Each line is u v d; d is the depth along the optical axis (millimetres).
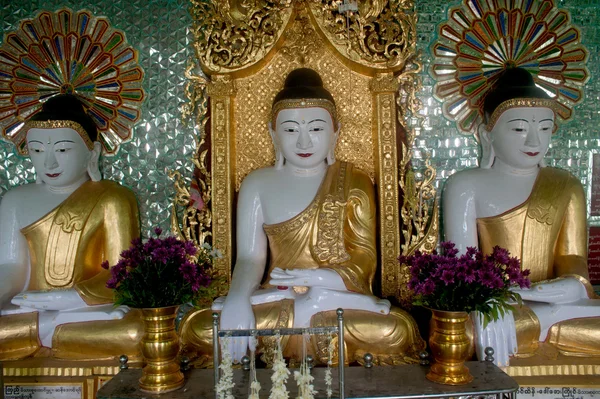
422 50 5391
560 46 5363
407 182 5062
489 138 5082
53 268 4918
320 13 5086
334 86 5352
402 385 3486
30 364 4305
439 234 5309
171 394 3463
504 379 3541
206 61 5051
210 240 5105
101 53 5473
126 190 5215
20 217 5000
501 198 4883
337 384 3535
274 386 3074
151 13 5496
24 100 5469
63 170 4930
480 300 3475
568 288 4379
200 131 5207
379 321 4277
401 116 5168
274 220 4809
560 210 4848
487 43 5375
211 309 4465
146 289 3547
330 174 4934
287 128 4785
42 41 5473
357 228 4840
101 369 4273
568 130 5406
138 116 5461
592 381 4027
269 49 5074
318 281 4367
